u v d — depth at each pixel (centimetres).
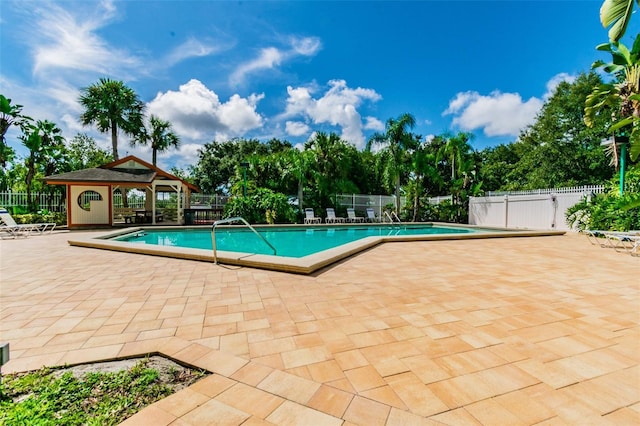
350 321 286
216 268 512
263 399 173
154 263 556
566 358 220
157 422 154
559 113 2123
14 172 1892
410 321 286
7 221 1098
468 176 1897
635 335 258
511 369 205
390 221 1778
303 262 488
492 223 1576
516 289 391
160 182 1570
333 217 1750
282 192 1848
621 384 189
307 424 153
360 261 572
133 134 2097
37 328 271
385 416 159
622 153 975
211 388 183
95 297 359
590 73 2031
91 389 182
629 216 888
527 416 160
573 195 1179
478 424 154
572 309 319
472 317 296
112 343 242
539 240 902
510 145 3089
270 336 254
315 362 213
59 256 629
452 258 606
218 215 1862
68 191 1361
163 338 251
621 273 482
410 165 1788
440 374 199
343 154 1844
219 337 253
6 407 164
